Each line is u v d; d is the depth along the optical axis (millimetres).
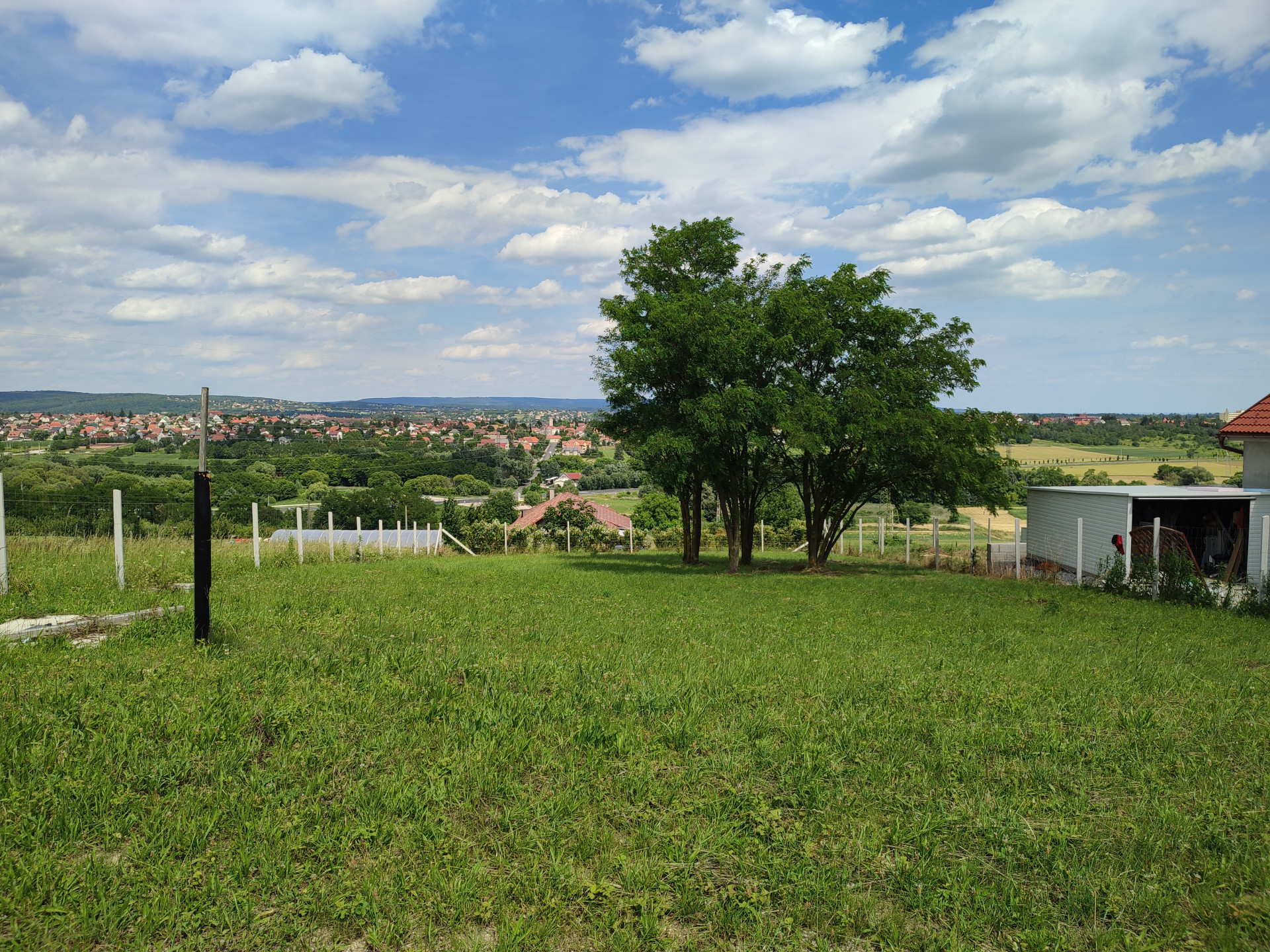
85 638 8383
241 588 13539
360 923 3623
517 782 5082
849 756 5766
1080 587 20125
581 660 8617
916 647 10453
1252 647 11195
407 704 6570
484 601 13844
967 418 24312
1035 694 7652
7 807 4363
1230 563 20375
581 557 33719
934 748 5996
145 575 12930
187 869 3941
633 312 23938
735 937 3648
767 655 9352
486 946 3533
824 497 26328
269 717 5898
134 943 3426
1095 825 4754
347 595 13695
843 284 24797
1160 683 8398
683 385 23844
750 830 4625
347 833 4352
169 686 6488
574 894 3883
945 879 4105
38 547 14984
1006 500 25375
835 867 4203
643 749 5734
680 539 44844
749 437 22641
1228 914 3855
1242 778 5523
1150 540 19125
